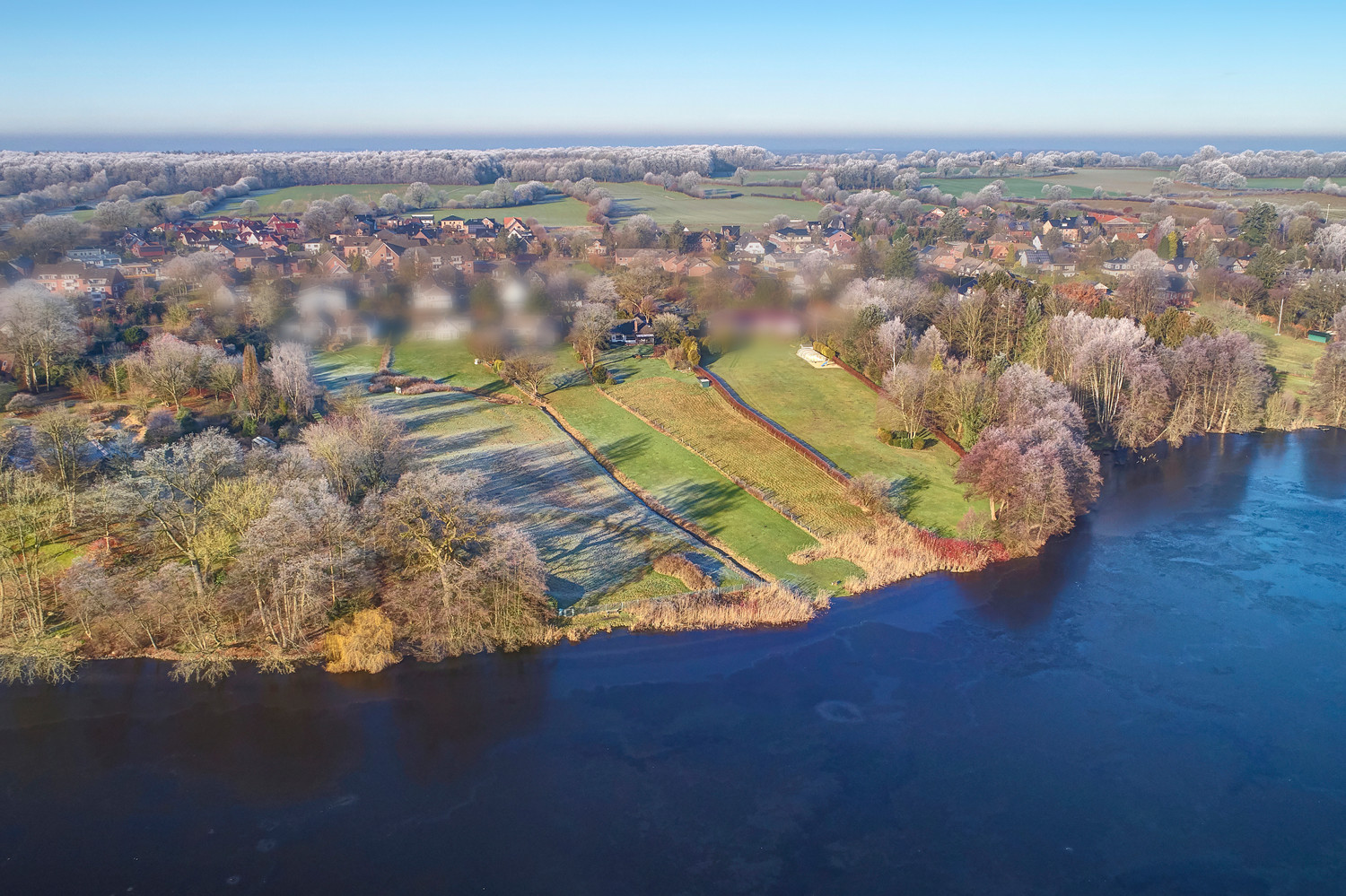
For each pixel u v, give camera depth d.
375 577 71.12
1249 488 102.50
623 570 80.69
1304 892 49.06
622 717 63.00
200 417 111.31
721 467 103.75
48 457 86.75
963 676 67.94
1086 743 60.81
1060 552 87.31
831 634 73.31
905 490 98.19
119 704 63.03
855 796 55.88
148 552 75.06
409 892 48.50
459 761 58.47
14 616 69.25
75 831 51.97
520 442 112.06
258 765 57.66
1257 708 64.38
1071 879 49.97
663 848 51.75
